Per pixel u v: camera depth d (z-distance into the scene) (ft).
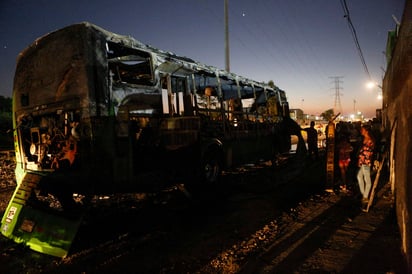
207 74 28.45
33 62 19.97
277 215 18.40
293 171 34.30
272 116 43.09
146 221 17.92
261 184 28.17
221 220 17.85
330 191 23.67
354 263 11.87
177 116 25.02
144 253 13.44
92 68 17.48
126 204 21.65
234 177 32.09
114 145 17.60
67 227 14.05
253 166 39.91
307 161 41.50
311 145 43.60
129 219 18.31
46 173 17.74
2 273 11.98
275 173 33.65
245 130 33.88
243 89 36.09
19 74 21.03
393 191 19.86
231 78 32.48
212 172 26.81
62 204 17.46
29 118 20.35
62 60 18.22
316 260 12.22
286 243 14.01
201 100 28.78
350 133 42.22
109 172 17.31
